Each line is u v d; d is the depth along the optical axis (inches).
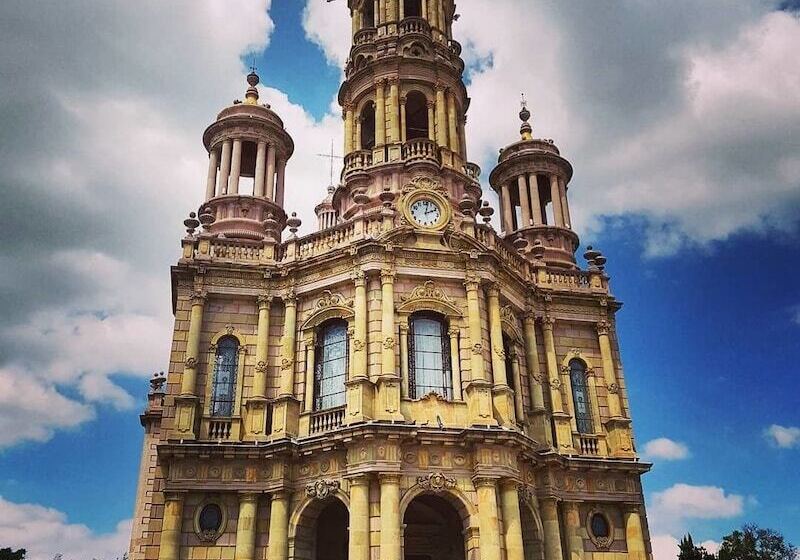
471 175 1676.9
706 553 2662.4
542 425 1350.9
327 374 1298.0
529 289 1473.9
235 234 1569.9
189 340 1295.5
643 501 1393.9
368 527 1091.9
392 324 1241.4
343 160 1676.9
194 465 1192.2
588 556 1310.3
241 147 1708.9
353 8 1930.4
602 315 1531.7
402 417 1165.7
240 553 1148.5
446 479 1143.6
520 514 1258.6
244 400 1283.2
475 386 1221.7
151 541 1151.0
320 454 1179.9
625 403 1472.7
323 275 1344.7
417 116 1785.2
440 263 1322.6
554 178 1803.6
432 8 1820.9
